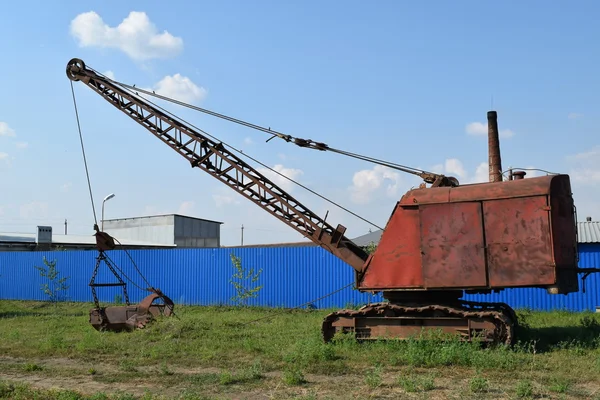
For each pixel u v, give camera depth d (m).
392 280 14.05
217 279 30.03
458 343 12.20
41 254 35.91
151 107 18.64
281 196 17.31
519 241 12.77
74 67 19.41
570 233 13.17
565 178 13.32
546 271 12.47
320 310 26.02
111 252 33.34
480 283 13.01
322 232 16.53
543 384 9.57
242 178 17.61
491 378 10.11
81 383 10.83
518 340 13.37
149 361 13.00
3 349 15.44
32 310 30.14
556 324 17.94
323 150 16.77
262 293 28.42
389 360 12.02
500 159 19.27
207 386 10.20
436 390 9.34
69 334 18.77
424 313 13.63
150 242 61.75
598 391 9.10
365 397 9.02
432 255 13.55
